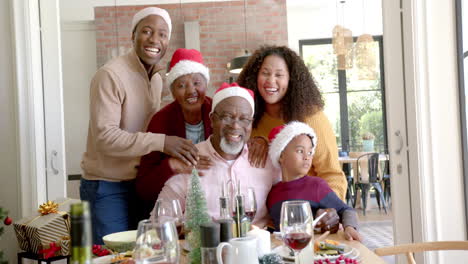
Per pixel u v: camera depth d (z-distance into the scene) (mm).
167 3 6109
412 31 2689
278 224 1766
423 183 2680
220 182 1810
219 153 1849
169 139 1977
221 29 6191
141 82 2307
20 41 2809
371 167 5660
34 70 2834
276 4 6207
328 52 6875
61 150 2889
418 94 2686
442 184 2703
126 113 2252
